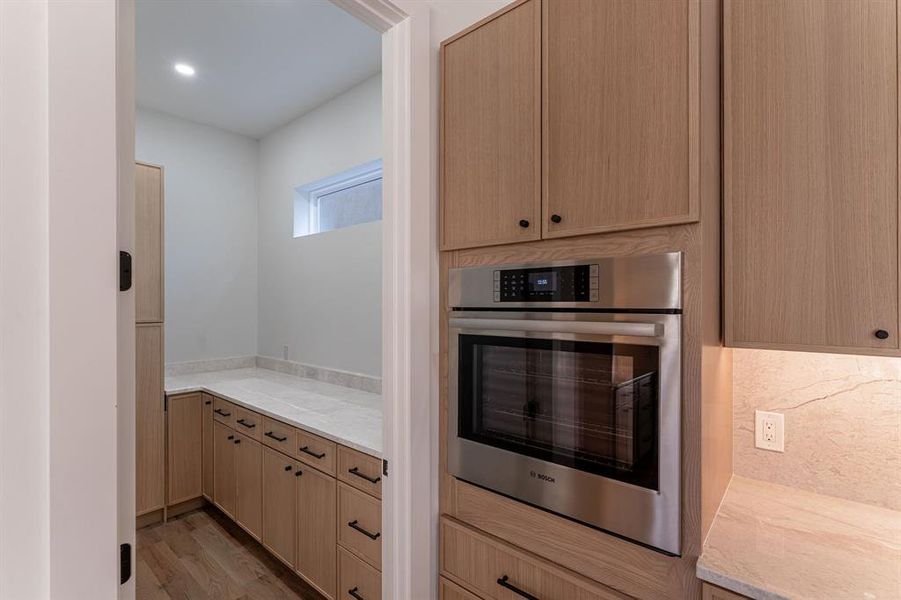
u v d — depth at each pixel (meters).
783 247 1.06
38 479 0.63
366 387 2.88
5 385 0.60
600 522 1.10
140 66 2.72
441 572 1.47
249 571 2.41
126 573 0.74
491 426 1.35
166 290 3.41
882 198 0.94
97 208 0.68
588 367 1.13
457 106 1.45
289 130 3.55
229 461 2.77
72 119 0.66
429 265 1.46
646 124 1.05
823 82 1.01
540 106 1.24
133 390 0.76
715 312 1.09
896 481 1.18
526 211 1.27
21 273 0.62
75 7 0.67
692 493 0.97
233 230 3.77
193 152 3.54
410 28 1.38
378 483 1.75
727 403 1.31
